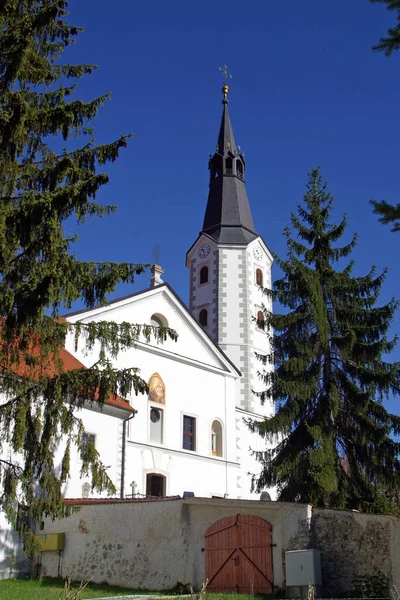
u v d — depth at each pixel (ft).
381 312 80.59
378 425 76.33
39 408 46.50
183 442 103.91
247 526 57.36
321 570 52.44
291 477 77.05
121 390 46.42
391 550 49.93
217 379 112.88
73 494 76.43
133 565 62.90
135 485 90.89
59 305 44.37
